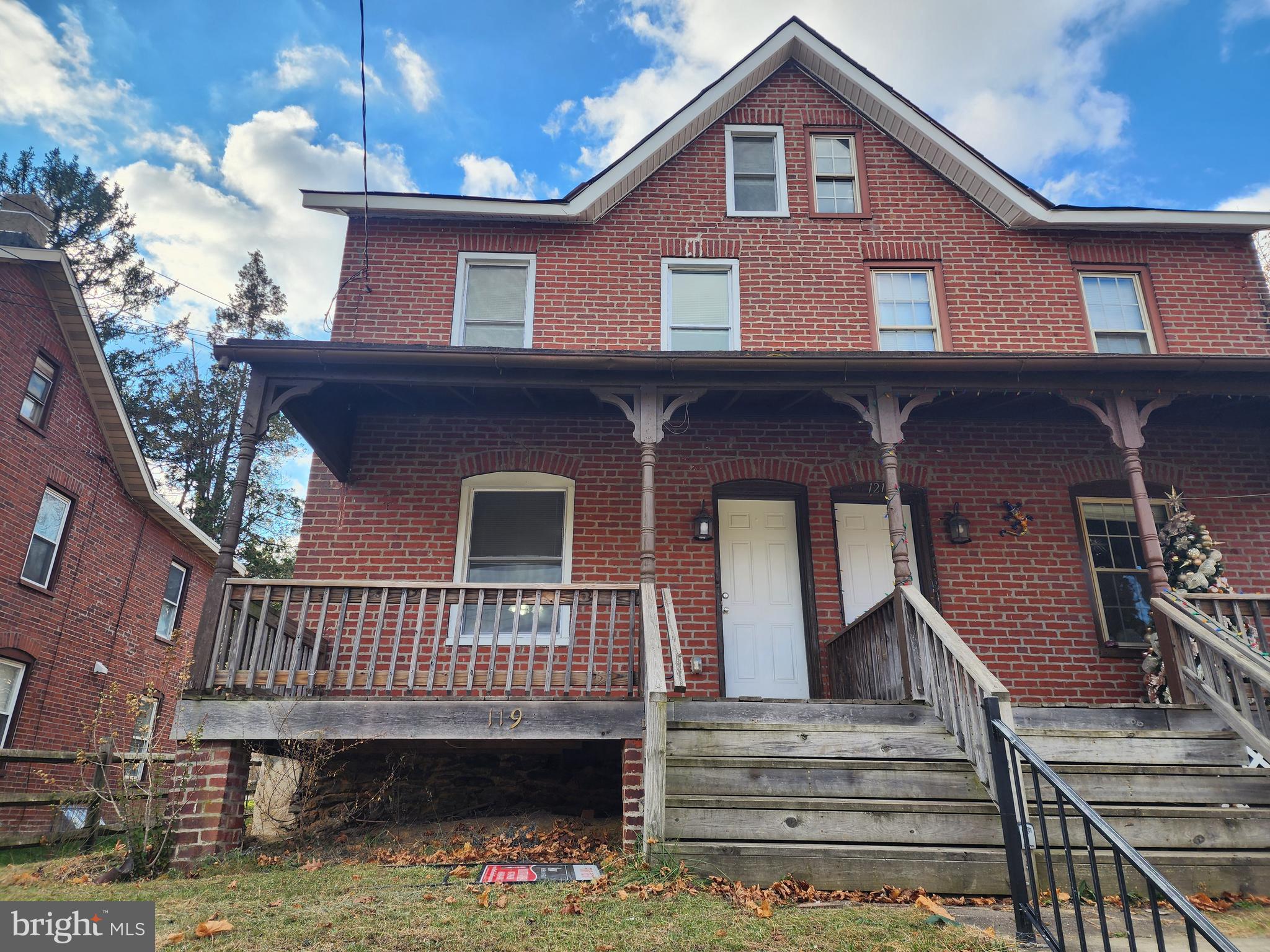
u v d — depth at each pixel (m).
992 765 3.76
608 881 4.35
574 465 8.66
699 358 6.88
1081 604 8.37
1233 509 8.70
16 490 11.91
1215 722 6.02
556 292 9.47
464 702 5.80
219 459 27.09
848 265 9.71
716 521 8.64
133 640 15.07
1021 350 9.34
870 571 8.59
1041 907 4.19
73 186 26.83
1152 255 9.84
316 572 8.18
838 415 8.86
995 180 9.73
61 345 13.11
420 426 8.73
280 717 5.70
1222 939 2.36
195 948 3.31
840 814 4.70
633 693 5.83
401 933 3.46
